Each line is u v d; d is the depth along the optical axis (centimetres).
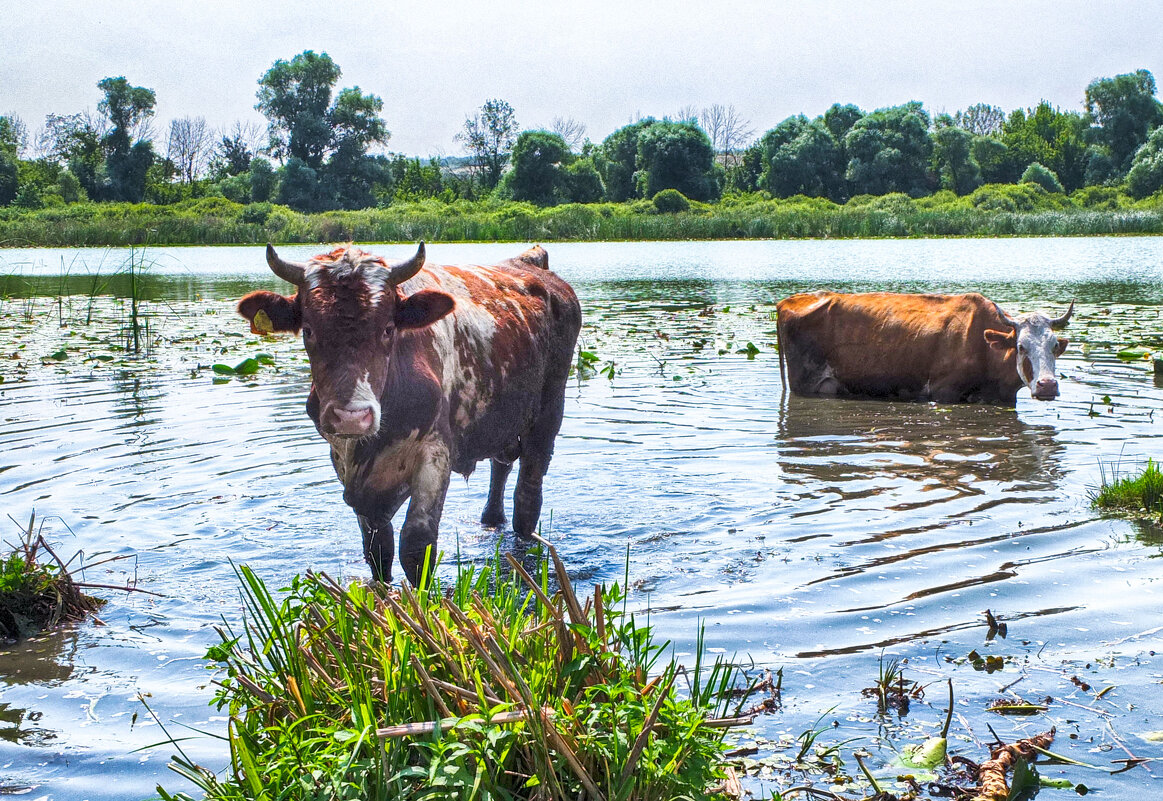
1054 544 593
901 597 519
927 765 359
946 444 859
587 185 9256
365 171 9388
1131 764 358
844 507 677
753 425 948
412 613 331
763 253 4147
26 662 458
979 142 10606
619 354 1392
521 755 305
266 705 335
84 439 877
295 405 1033
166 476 759
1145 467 755
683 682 424
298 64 9400
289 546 610
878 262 3462
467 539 643
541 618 364
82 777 360
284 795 295
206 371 1266
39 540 538
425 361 529
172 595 535
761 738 381
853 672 436
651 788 298
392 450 519
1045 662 442
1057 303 1925
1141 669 432
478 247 4934
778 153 9700
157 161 9962
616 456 824
